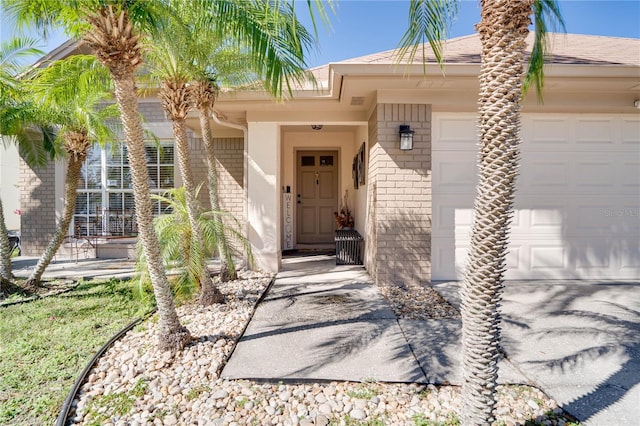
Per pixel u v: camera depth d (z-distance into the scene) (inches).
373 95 220.1
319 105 242.8
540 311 168.6
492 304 75.9
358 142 324.2
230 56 183.2
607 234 231.5
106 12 107.2
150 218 125.3
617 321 154.6
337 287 217.2
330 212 397.4
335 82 199.3
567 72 184.2
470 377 77.4
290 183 373.7
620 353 123.9
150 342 134.9
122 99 115.3
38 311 177.9
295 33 117.8
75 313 174.7
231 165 332.5
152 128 335.9
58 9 123.1
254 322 156.3
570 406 94.3
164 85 163.5
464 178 226.7
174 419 90.8
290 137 372.8
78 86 168.9
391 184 213.9
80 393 103.3
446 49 235.5
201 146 335.9
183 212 184.2
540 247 230.8
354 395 99.7
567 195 229.6
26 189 343.3
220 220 216.2
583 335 139.6
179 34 145.3
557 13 129.7
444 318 160.9
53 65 163.5
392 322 155.6
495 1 74.1
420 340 135.9
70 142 217.5
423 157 213.3
